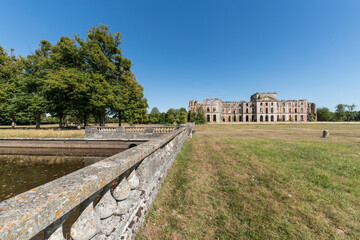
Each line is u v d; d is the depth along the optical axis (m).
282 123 45.78
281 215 2.69
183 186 3.74
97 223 1.39
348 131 20.16
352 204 3.03
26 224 0.64
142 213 2.37
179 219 2.57
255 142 10.55
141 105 24.89
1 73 21.94
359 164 5.40
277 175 4.46
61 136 13.41
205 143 10.24
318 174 4.47
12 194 5.22
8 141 11.87
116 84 20.61
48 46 23.58
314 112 72.75
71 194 0.92
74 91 16.92
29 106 19.86
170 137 4.18
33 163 9.49
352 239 2.18
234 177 4.34
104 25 20.11
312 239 2.17
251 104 70.69
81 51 18.72
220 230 2.35
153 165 3.04
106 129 13.72
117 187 1.75
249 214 2.72
